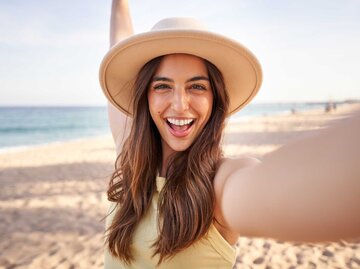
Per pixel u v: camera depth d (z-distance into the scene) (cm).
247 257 445
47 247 501
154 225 133
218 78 135
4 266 445
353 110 49
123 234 135
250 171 63
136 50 133
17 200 753
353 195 43
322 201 45
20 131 3903
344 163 44
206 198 123
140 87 139
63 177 998
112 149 1695
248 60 135
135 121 148
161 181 137
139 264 134
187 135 132
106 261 150
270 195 52
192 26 131
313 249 458
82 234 548
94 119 5775
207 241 127
